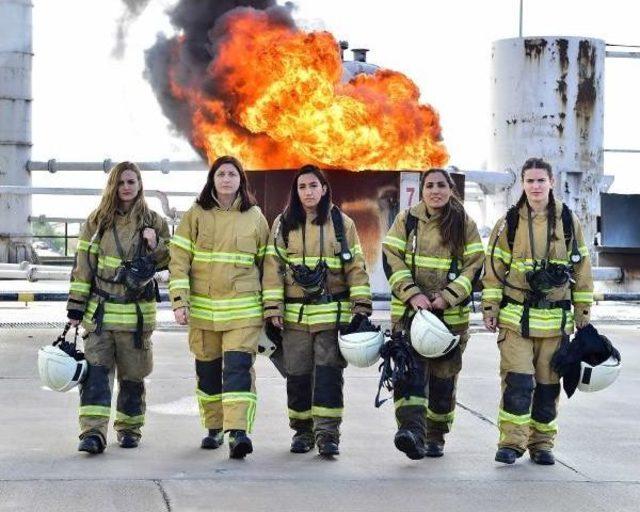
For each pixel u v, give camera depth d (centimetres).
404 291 782
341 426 905
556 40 2600
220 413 811
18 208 3194
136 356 805
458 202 794
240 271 791
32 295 1798
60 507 641
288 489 693
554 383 786
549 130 2609
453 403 807
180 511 638
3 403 983
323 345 792
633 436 884
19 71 3138
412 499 676
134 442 810
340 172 1802
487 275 790
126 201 808
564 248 782
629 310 2067
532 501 677
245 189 805
